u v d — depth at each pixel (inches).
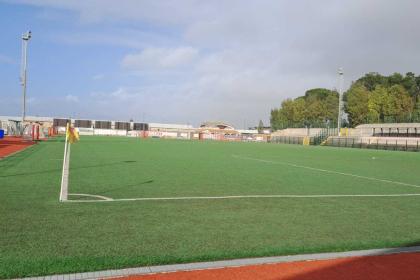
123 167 766.5
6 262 205.9
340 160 1205.1
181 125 6254.9
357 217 346.9
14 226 281.1
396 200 450.9
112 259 213.6
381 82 4274.1
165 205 379.2
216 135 4156.0
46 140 1956.2
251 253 230.7
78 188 475.8
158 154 1221.7
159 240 255.4
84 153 1152.8
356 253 238.4
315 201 427.5
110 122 5408.5
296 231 289.6
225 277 193.6
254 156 1275.8
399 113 3184.1
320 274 201.3
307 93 5580.7
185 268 204.7
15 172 620.7
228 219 324.2
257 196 450.6
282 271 204.2
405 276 201.3
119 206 367.9
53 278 187.6
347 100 3661.4
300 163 1026.1
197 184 543.8
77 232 269.9
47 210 339.9
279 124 4596.5
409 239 273.6
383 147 2477.9
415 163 1136.8
